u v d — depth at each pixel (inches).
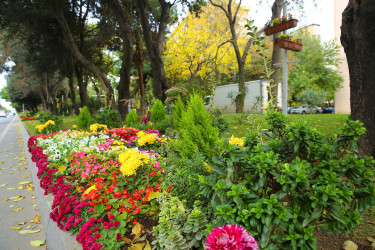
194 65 909.8
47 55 754.2
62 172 146.9
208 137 120.4
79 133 280.8
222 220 61.5
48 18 626.2
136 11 658.2
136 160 103.0
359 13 143.0
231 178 71.3
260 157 61.8
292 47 222.4
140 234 87.1
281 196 59.4
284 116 72.8
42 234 117.6
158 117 347.3
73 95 1105.4
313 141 70.9
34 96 1846.7
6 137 529.7
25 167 245.0
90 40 785.6
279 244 59.6
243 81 492.1
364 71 145.4
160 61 508.4
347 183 66.5
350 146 76.9
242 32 870.4
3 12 515.8
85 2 704.4
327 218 62.2
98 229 83.5
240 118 333.4
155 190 98.7
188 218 69.9
